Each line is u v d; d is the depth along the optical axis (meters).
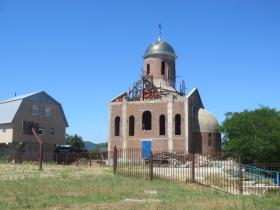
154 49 63.53
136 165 33.84
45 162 52.59
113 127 59.78
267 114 50.91
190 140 57.16
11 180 25.45
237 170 30.25
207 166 37.03
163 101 57.78
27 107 60.75
